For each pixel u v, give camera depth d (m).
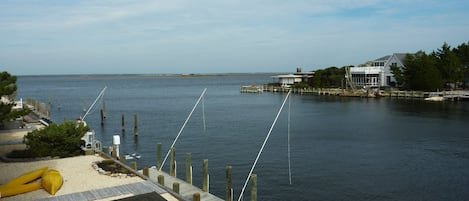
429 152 32.25
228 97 98.31
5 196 16.81
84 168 21.45
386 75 90.69
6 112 23.11
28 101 61.69
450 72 80.69
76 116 60.59
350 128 44.69
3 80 23.95
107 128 48.44
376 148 34.03
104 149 26.69
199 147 35.97
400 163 29.02
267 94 105.38
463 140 36.62
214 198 19.34
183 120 54.50
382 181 24.98
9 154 23.95
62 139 24.83
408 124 46.56
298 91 102.88
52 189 17.08
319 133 41.81
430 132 40.97
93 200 16.22
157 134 43.41
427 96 75.25
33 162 22.84
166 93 120.00
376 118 52.34
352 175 26.31
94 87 168.12
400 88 85.06
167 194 17.06
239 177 26.45
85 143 26.38
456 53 88.12
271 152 33.31
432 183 24.48
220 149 34.88
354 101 77.75
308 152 32.97
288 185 24.55
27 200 16.44
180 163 30.28
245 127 47.22
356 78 96.25
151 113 63.50
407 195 22.59
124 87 169.00
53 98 97.81
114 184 18.44
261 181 25.44
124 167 21.30
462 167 27.75
